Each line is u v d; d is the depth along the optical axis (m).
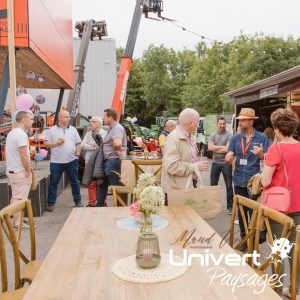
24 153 6.07
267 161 3.72
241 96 12.76
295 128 3.75
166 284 2.26
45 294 2.14
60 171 8.10
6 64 8.20
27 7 7.79
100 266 2.53
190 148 4.48
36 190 7.57
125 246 2.93
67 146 8.09
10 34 7.52
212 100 39.47
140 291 2.17
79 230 3.37
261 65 30.42
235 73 32.03
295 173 3.64
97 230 3.36
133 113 60.03
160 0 14.57
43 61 9.29
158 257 2.48
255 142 5.61
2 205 7.43
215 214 4.11
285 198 3.57
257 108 13.67
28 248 5.68
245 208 4.79
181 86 56.81
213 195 4.11
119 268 2.47
